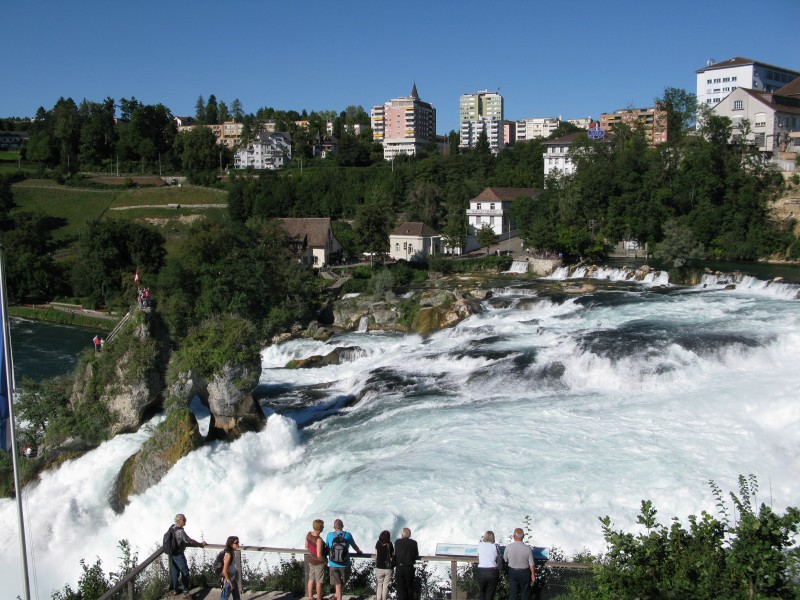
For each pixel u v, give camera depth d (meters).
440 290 78.38
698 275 80.88
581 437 36.88
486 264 103.44
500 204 134.25
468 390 48.84
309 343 69.19
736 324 55.03
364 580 21.56
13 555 37.25
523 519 28.78
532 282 89.62
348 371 59.91
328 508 31.73
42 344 88.44
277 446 40.59
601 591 16.72
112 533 36.91
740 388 41.12
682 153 115.19
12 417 21.56
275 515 34.88
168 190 179.88
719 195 110.12
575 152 144.00
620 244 114.06
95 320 100.25
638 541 17.89
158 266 110.81
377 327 73.94
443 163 178.75
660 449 34.41
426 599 20.03
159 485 37.78
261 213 159.62
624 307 65.81
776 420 37.38
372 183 167.00
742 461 32.88
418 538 28.17
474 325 66.31
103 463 41.53
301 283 82.12
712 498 29.61
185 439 38.97
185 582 21.50
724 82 164.88
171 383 42.03
